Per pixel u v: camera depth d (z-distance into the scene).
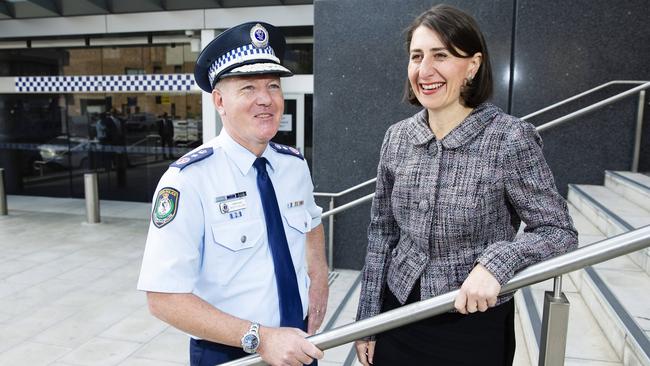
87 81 9.23
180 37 8.68
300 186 1.60
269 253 1.43
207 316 1.24
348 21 4.75
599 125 4.28
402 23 4.63
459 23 1.30
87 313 4.20
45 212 8.66
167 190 1.29
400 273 1.49
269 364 1.27
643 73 4.20
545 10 4.30
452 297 1.21
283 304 1.42
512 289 1.18
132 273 5.31
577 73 4.31
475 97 1.37
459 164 1.35
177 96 9.27
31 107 10.03
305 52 7.89
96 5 7.89
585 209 3.71
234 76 1.33
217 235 1.34
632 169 4.22
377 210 1.63
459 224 1.34
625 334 1.91
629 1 4.16
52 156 10.09
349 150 4.91
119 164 9.74
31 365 3.30
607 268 2.62
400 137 1.52
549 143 4.39
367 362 1.66
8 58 9.84
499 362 1.41
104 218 8.16
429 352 1.46
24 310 4.27
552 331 1.21
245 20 7.58
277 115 1.40
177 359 3.39
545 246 1.22
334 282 4.75
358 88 4.82
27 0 7.70
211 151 1.38
